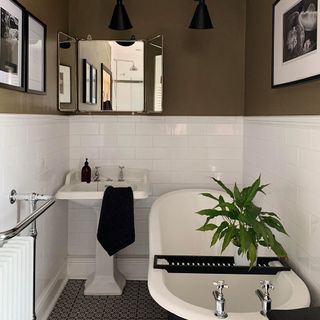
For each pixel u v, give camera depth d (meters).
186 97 3.60
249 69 3.37
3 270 1.63
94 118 3.60
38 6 2.65
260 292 1.70
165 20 3.55
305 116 2.02
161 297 1.77
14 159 2.20
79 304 3.16
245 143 3.50
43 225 2.85
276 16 2.49
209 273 2.11
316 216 1.89
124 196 2.99
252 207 2.10
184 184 3.64
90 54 3.54
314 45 1.89
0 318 1.62
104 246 2.98
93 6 3.55
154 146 3.62
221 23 3.56
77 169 3.62
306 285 1.99
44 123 2.79
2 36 1.99
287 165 2.30
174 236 3.19
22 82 2.29
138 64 3.53
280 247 1.97
